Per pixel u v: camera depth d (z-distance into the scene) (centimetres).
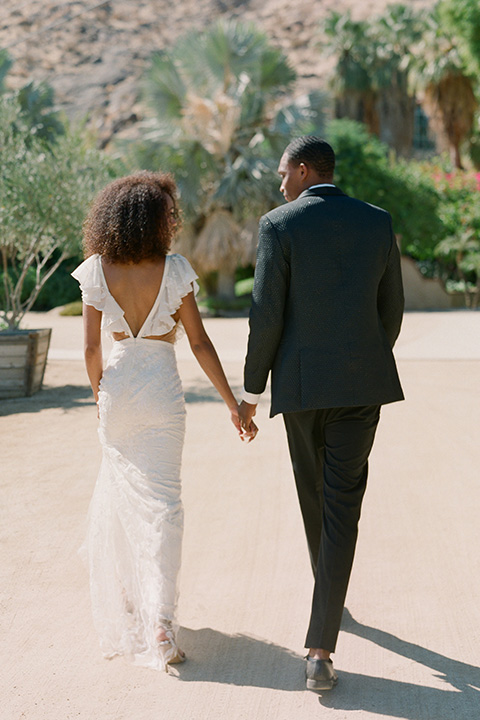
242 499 464
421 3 5034
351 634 289
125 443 271
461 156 3812
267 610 311
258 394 274
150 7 5712
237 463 552
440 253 3103
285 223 258
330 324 257
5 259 940
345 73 3591
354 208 264
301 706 238
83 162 886
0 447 598
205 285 2538
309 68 4728
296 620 301
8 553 371
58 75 4931
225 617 304
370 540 389
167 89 2355
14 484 491
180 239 2375
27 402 812
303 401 256
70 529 405
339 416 262
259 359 265
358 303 259
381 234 264
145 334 271
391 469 527
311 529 288
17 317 971
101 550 275
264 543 387
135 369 270
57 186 838
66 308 2372
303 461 279
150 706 237
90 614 306
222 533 403
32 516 427
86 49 5175
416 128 4359
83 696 243
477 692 246
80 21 5428
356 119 3678
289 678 256
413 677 256
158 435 270
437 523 413
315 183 272
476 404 777
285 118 2348
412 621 299
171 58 2380
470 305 3005
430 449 584
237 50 2342
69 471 523
